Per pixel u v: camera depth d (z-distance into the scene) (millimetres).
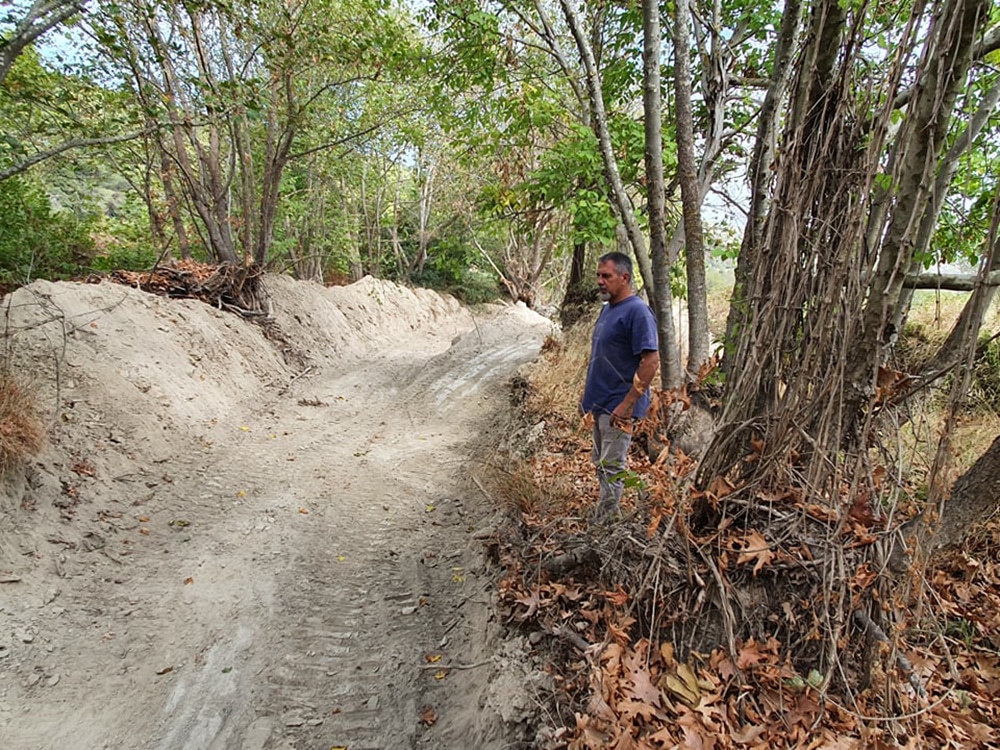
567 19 5219
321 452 6262
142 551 4078
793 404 2230
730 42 5664
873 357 2135
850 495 2057
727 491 2377
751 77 5910
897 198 2004
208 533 4371
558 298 25922
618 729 1978
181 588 3727
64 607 3428
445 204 21172
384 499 5246
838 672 2102
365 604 3768
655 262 4195
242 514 4688
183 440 5805
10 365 4949
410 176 21703
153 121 7383
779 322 2295
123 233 13359
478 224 14734
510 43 6539
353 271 21750
